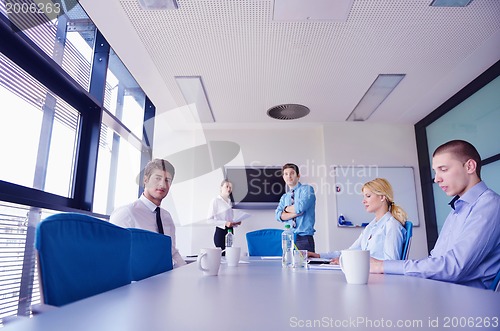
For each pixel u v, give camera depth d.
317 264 1.62
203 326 0.47
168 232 2.33
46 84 2.25
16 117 2.01
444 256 1.18
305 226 3.18
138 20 2.50
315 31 2.64
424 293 0.75
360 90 3.67
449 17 2.48
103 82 2.90
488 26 2.60
